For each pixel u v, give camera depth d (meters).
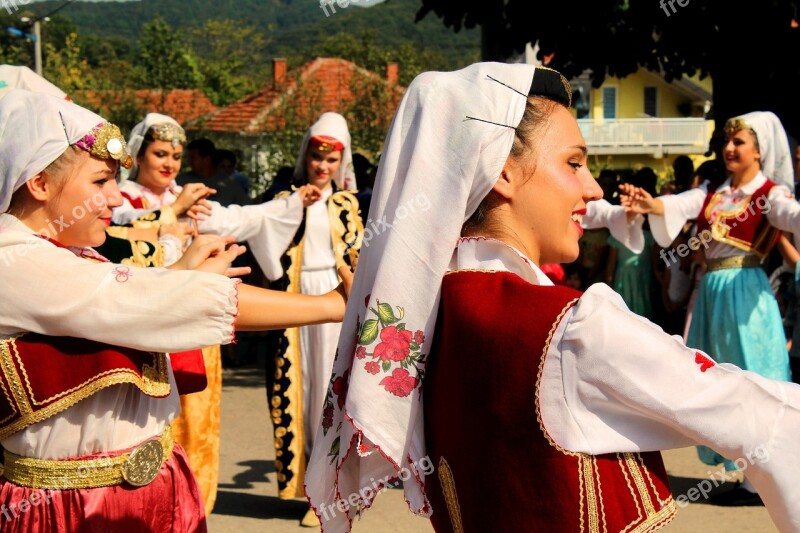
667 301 7.76
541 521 1.55
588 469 1.53
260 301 2.16
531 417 1.56
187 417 4.24
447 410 1.69
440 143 1.71
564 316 1.55
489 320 1.61
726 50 8.47
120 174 5.04
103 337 2.07
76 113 2.19
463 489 1.67
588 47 9.09
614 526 1.52
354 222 4.87
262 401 7.52
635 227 4.32
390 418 1.70
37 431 2.15
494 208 1.75
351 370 1.78
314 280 4.79
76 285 2.06
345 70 21.77
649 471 1.56
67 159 2.18
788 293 6.32
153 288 2.08
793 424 1.53
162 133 4.75
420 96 1.75
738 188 4.95
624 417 1.55
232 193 10.64
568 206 1.73
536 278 1.70
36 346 2.08
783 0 8.01
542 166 1.71
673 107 28.89
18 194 2.20
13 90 2.21
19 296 2.06
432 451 1.75
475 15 9.39
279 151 17.95
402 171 1.75
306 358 4.77
